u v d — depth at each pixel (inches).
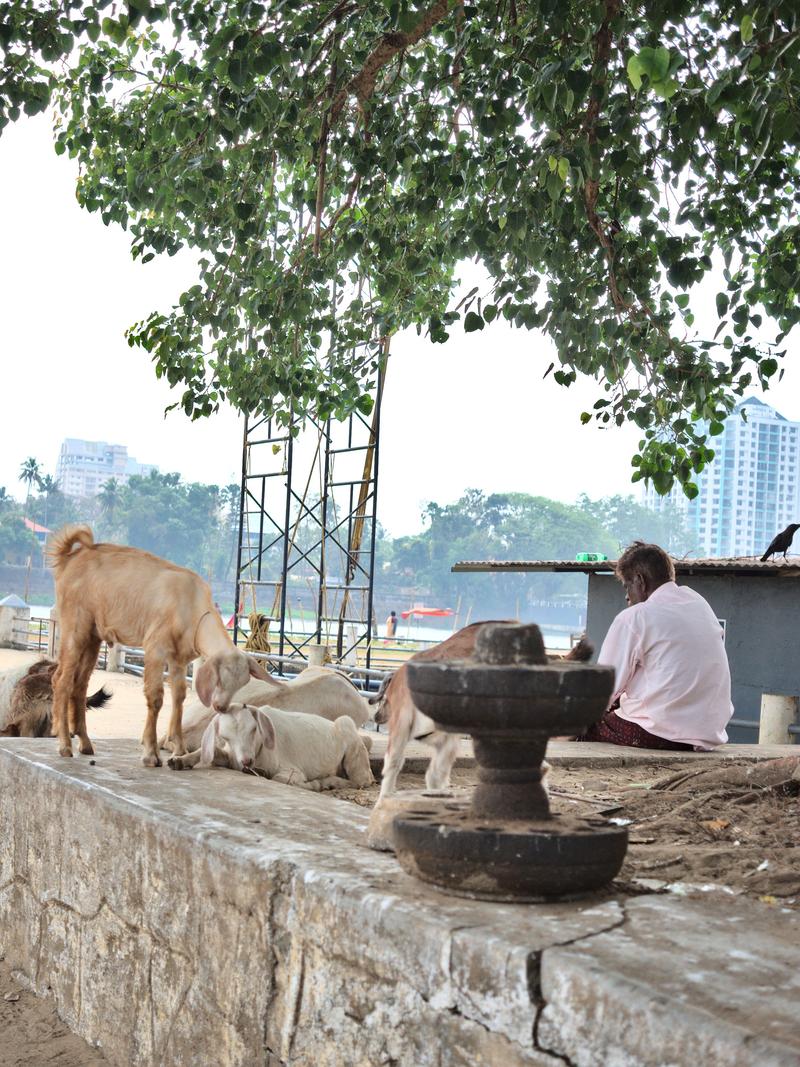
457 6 285.9
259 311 332.5
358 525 823.7
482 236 296.7
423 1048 97.8
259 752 203.6
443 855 104.0
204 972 132.5
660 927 97.7
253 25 276.2
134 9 262.7
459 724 105.0
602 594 677.3
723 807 170.2
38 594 6048.2
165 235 352.8
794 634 566.9
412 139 319.3
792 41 199.5
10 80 283.1
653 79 174.7
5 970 186.9
